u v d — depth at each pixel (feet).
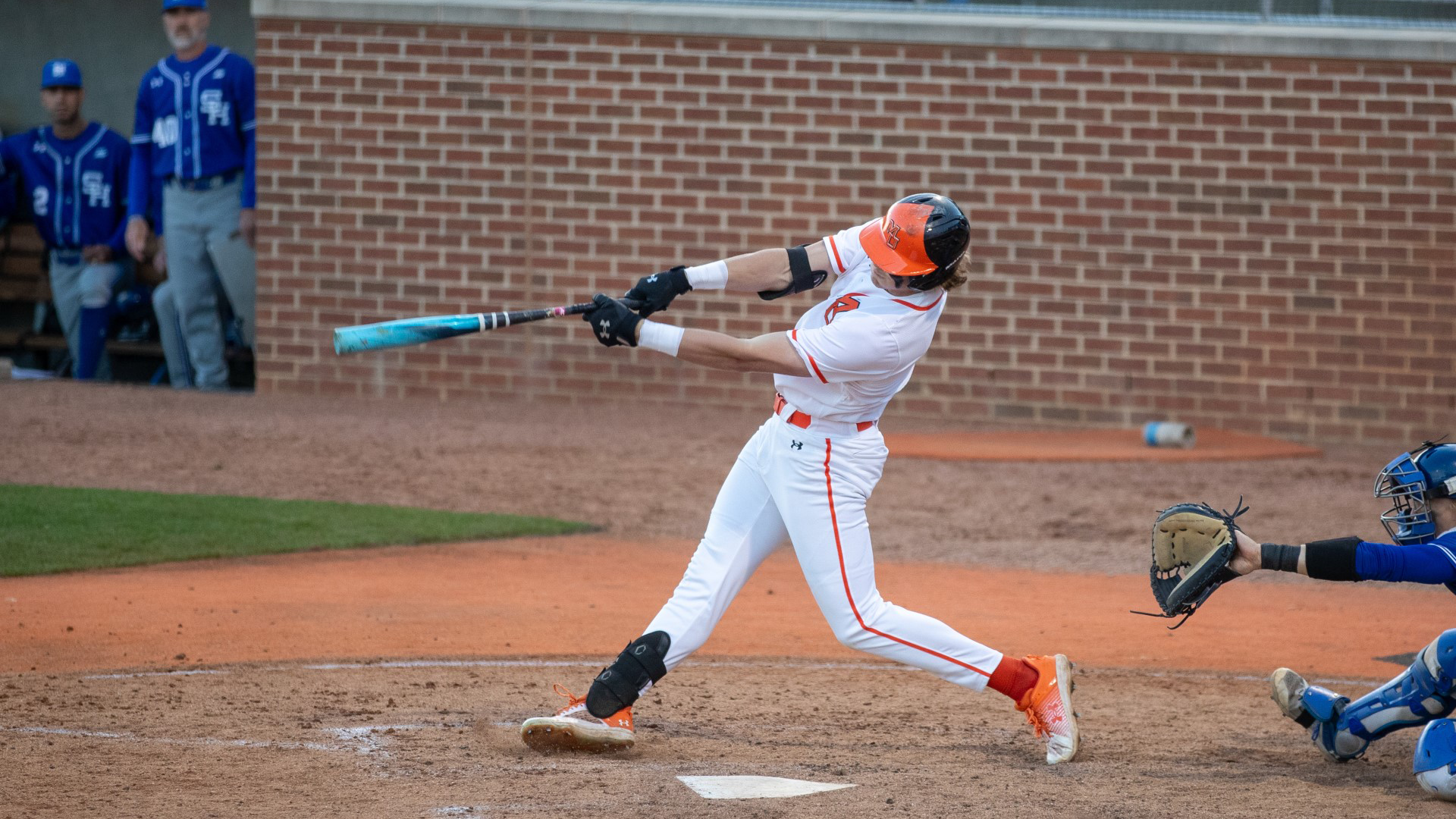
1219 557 51.44
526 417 172.86
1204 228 173.78
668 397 183.21
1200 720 66.08
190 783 51.13
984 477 143.64
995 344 178.19
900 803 49.88
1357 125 170.81
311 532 107.86
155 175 187.42
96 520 107.96
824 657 78.95
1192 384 175.73
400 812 47.85
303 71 183.32
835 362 51.96
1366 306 172.76
